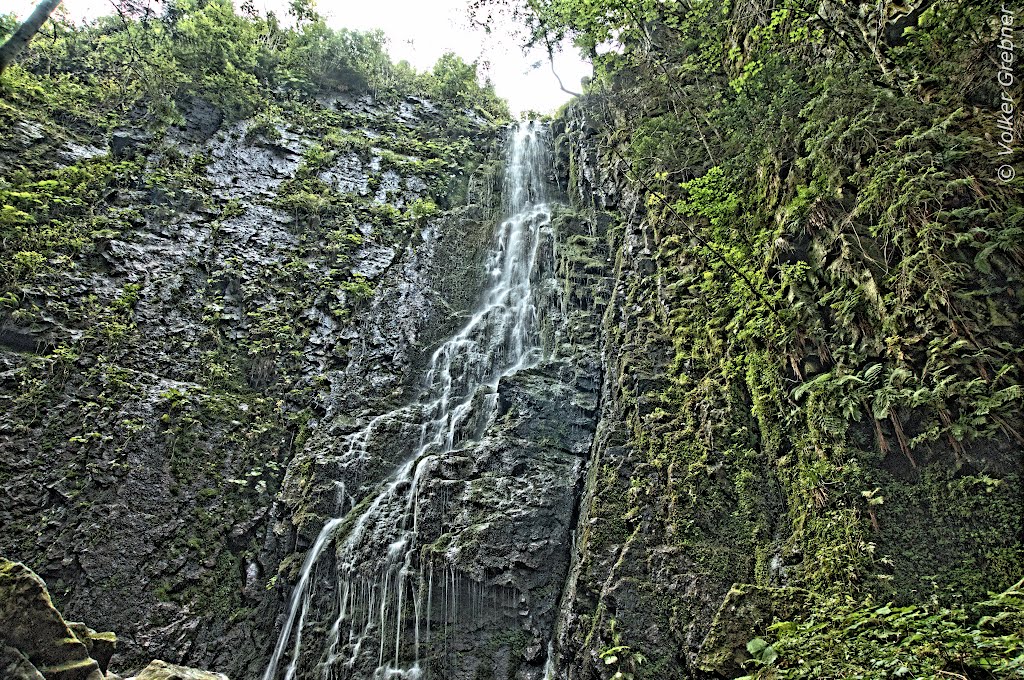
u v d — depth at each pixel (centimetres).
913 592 559
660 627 704
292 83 2008
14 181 1288
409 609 859
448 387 1245
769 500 728
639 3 1249
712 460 782
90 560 911
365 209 1639
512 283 1450
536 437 994
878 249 684
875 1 826
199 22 1825
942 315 603
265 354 1265
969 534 554
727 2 1173
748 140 948
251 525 1048
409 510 955
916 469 605
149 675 570
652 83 1348
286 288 1388
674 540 750
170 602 930
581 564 806
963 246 609
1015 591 472
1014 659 390
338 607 917
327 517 1038
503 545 870
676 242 1070
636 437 880
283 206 1549
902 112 705
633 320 1043
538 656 802
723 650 635
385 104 2133
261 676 917
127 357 1138
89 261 1227
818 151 780
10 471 945
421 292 1461
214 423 1122
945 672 414
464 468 959
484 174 1892
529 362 1195
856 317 691
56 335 1099
